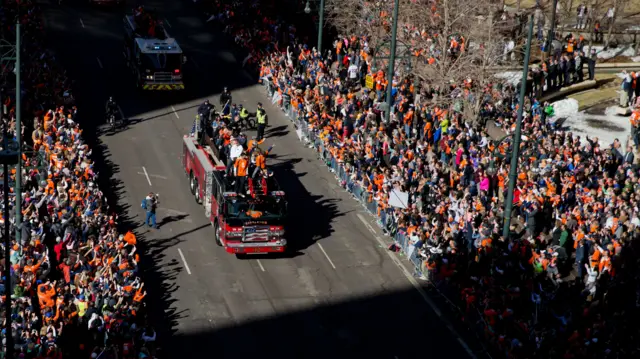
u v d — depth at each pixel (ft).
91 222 231.71
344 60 364.99
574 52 374.43
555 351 193.98
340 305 226.58
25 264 209.36
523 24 389.19
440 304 228.22
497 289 218.59
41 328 195.21
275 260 245.86
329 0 386.52
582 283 225.76
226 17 419.95
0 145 239.91
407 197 253.44
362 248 254.06
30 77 321.11
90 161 274.77
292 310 223.51
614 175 274.98
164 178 289.53
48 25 411.54
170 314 219.20
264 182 240.53
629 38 411.95
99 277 208.13
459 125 309.63
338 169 294.05
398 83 328.90
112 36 407.44
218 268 240.53
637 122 313.94
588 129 341.62
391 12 369.71
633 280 225.15
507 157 282.77
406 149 287.89
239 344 209.05
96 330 198.39
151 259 242.58
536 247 241.55
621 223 238.89
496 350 206.39
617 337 203.00
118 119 330.54
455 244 232.12
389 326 218.59
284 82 343.46
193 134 286.87
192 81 367.25
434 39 348.38
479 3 348.18
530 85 354.13
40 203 239.09
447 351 209.36
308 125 317.01
